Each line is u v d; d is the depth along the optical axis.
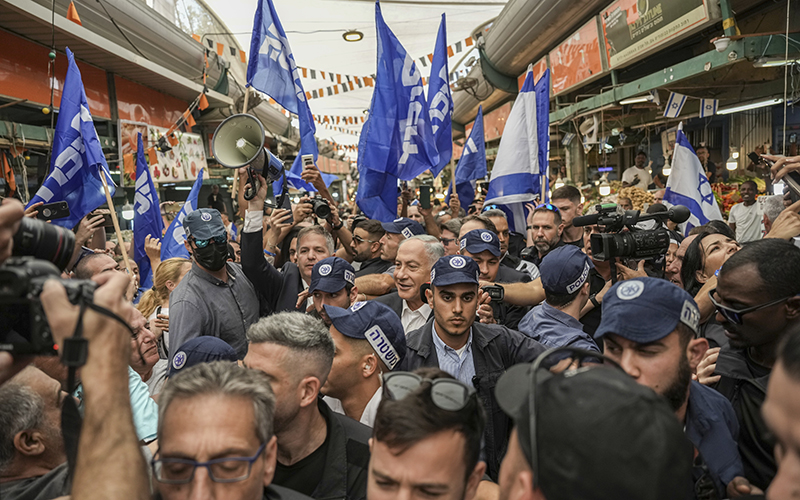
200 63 10.88
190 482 1.11
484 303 2.94
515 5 9.20
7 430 1.53
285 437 1.73
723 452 1.59
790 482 0.86
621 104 8.35
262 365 1.68
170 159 11.12
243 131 3.70
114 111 9.29
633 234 2.59
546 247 4.31
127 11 7.95
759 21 6.71
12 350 0.93
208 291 3.13
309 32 10.23
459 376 2.46
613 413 0.82
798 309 1.75
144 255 5.66
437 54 5.68
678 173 5.08
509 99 14.00
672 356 1.50
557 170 13.85
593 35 7.84
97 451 0.89
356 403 2.20
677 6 5.80
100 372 0.93
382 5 9.25
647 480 0.78
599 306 3.05
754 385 1.80
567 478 0.81
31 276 0.94
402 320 3.37
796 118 7.88
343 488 1.73
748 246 1.87
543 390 0.92
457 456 1.17
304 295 3.56
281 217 4.15
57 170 3.92
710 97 8.48
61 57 7.67
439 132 5.71
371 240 4.78
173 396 1.17
